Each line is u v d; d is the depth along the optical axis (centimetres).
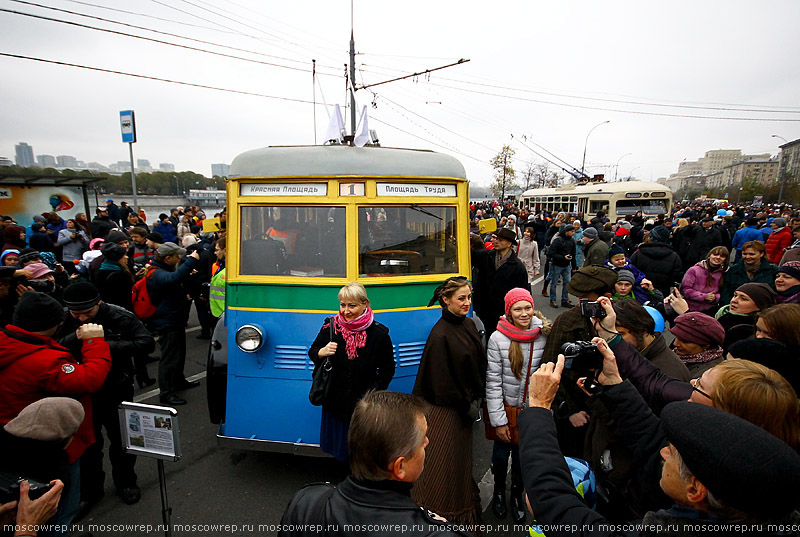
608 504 206
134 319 321
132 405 237
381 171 355
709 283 541
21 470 195
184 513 308
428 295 362
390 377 286
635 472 180
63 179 1155
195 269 665
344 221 347
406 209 364
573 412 260
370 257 349
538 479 144
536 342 279
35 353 237
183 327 482
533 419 161
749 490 96
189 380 539
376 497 129
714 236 934
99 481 313
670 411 118
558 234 903
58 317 251
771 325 244
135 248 734
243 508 313
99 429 307
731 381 152
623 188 2086
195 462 371
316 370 276
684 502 116
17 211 1119
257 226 350
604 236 1042
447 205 382
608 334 227
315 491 145
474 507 270
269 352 334
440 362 264
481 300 534
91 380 245
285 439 331
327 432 289
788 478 95
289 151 356
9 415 234
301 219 350
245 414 334
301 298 338
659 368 235
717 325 268
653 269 614
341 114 430
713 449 102
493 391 281
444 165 384
